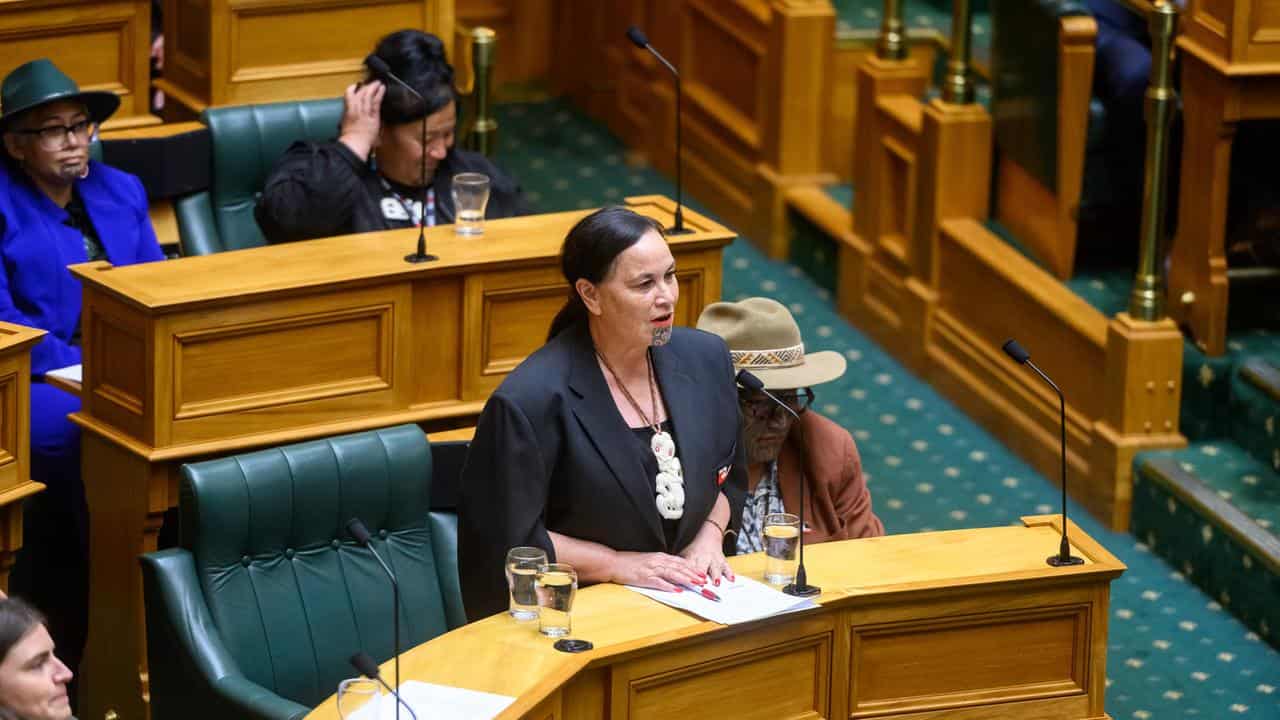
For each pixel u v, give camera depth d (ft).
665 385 35.83
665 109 77.30
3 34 54.54
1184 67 54.39
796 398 40.32
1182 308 55.57
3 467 39.86
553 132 81.51
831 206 69.56
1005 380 59.36
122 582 43.50
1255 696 47.16
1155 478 53.11
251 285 42.27
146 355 41.60
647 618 33.58
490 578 34.60
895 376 63.52
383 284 43.68
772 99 70.54
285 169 48.06
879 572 35.68
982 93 68.44
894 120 64.13
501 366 45.68
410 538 39.70
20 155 48.21
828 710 35.22
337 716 30.42
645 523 35.14
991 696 36.14
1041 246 60.49
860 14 72.79
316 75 57.36
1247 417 53.88
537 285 45.55
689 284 46.78
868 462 57.98
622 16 80.43
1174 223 60.13
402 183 49.14
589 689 32.65
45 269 48.34
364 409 44.14
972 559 36.37
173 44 58.13
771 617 34.04
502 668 31.76
